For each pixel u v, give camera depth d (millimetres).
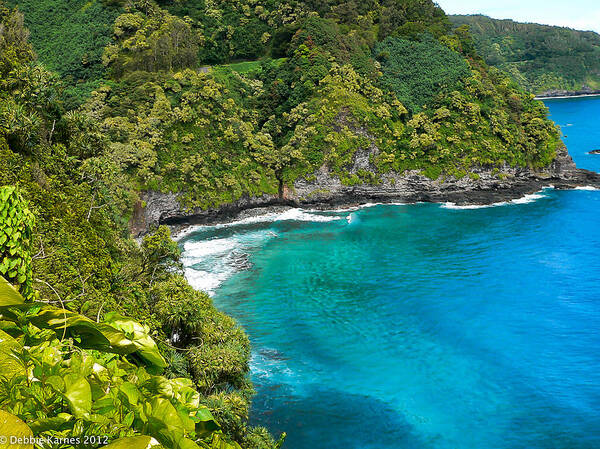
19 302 4848
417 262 63438
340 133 92750
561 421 33500
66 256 28375
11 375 3881
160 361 5527
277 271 61094
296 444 31312
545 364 40281
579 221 76875
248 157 88875
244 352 31234
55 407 3730
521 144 99875
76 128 43938
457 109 99000
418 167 93562
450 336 44969
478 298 52594
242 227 79688
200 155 82812
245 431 26594
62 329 4965
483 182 95125
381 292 54719
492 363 40531
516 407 35031
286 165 90812
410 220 81188
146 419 3877
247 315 49469
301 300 52906
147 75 90375
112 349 5242
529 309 49906
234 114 91000
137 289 32688
